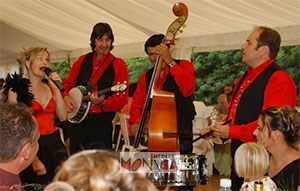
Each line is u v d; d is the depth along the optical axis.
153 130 2.63
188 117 2.91
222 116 5.36
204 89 9.20
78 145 3.42
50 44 7.90
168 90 2.89
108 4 5.50
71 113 3.39
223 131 2.57
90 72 3.50
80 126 3.43
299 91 7.36
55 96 2.98
